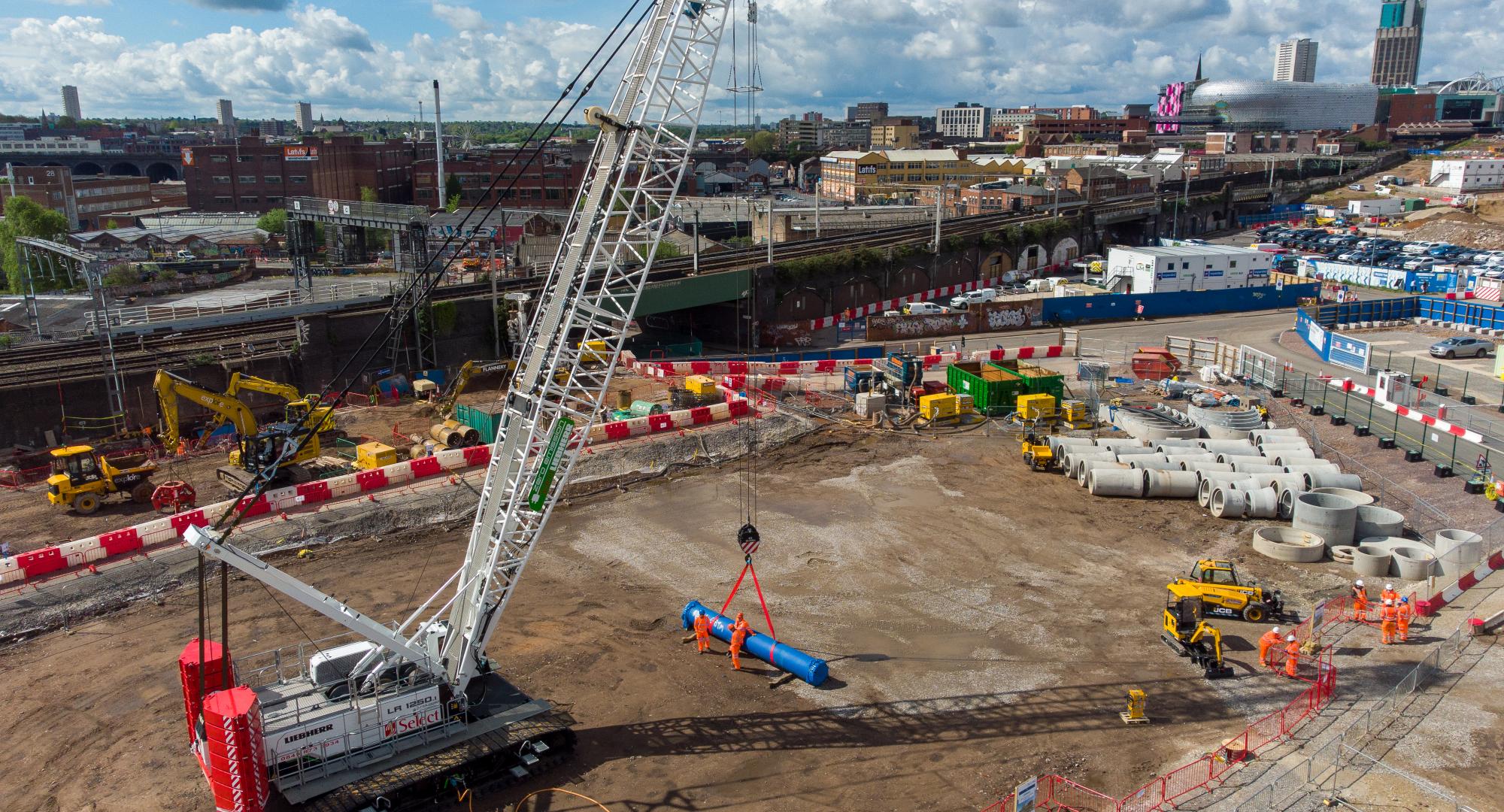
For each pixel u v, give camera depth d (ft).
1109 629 112.47
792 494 160.25
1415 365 243.60
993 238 391.24
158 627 115.55
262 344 218.18
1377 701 95.30
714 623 109.91
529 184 633.61
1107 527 144.15
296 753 78.79
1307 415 192.85
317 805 77.36
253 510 146.82
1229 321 311.88
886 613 117.39
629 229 94.27
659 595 123.24
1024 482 164.55
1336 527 133.39
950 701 97.86
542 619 116.57
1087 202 503.61
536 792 84.23
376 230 471.21
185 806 81.76
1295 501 138.72
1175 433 179.32
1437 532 128.98
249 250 465.06
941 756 88.63
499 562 92.22
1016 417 199.72
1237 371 227.40
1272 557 132.57
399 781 79.61
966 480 165.68
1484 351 250.78
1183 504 153.07
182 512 148.25
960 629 112.98
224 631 79.56
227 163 652.89
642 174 93.20
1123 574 127.85
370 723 82.02
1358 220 557.33
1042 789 83.30
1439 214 532.73
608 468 168.76
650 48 90.53
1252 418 180.45
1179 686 99.71
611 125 90.33
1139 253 338.95
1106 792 82.58
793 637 111.65
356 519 146.41
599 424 180.34
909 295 356.18
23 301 328.90
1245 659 105.29
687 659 107.14
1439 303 296.30
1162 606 118.32
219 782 74.18
